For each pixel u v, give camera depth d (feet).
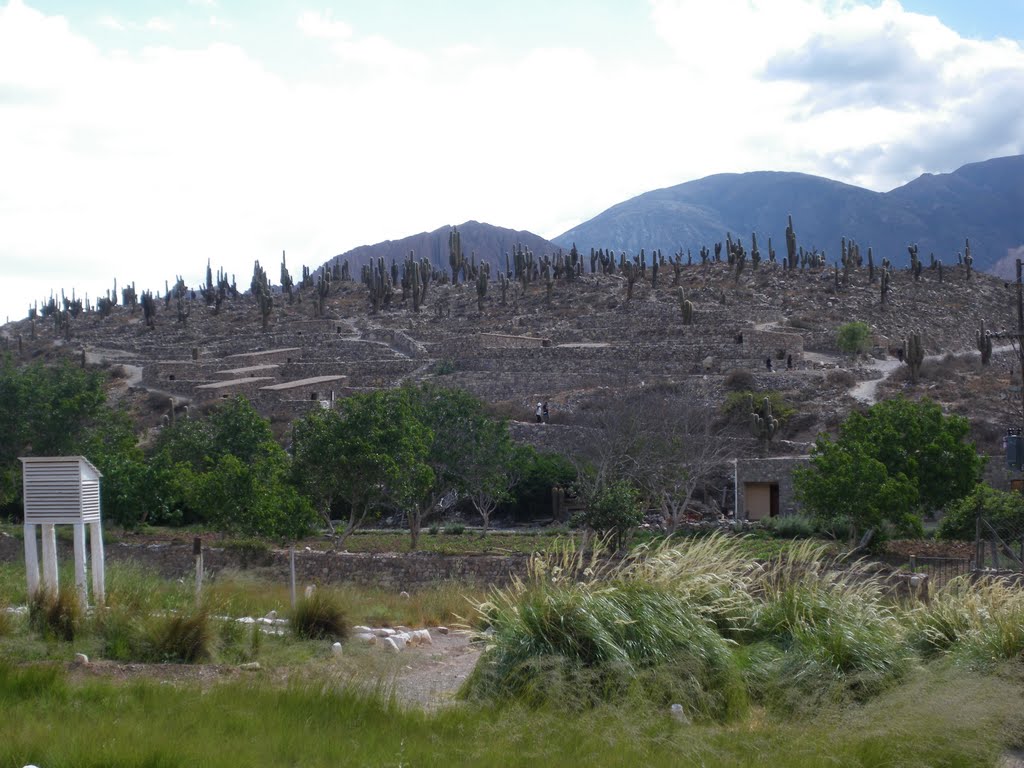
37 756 32.53
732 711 43.24
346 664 51.52
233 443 149.59
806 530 129.70
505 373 281.74
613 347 291.79
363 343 347.15
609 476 165.27
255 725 36.91
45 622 54.95
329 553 106.93
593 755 35.22
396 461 118.52
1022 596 53.16
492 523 176.76
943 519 129.18
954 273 439.63
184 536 132.57
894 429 134.72
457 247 520.01
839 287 391.65
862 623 50.47
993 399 218.38
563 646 44.98
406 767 33.24
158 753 32.48
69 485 61.21
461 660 57.21
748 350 274.98
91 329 472.85
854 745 36.78
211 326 446.19
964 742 37.32
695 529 142.41
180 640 53.47
